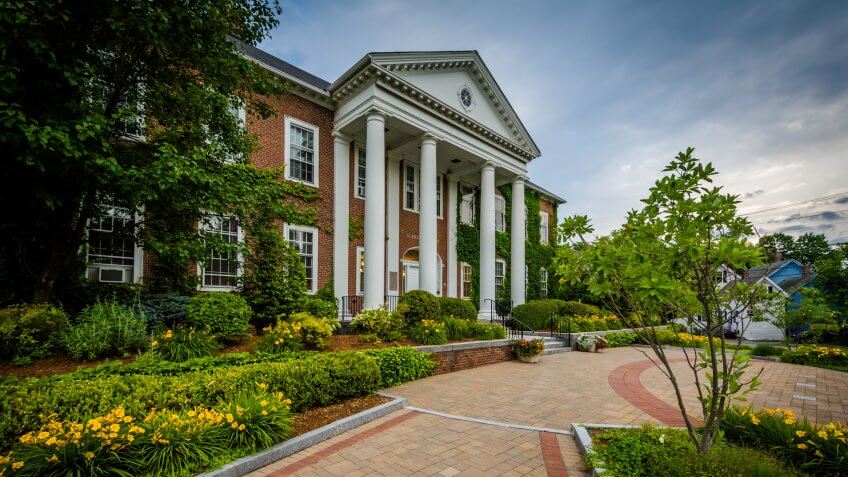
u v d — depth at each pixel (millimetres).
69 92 5645
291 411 5309
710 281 3299
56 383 4148
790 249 39281
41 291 6551
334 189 13883
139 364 5316
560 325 15219
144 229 7715
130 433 3543
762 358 12805
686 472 3016
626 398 6910
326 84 16578
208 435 3855
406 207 16859
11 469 3037
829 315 13633
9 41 4430
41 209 6277
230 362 6035
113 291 8273
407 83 13031
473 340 10781
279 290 8875
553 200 26969
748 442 4262
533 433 4961
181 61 7172
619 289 3457
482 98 16703
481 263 16547
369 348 8312
